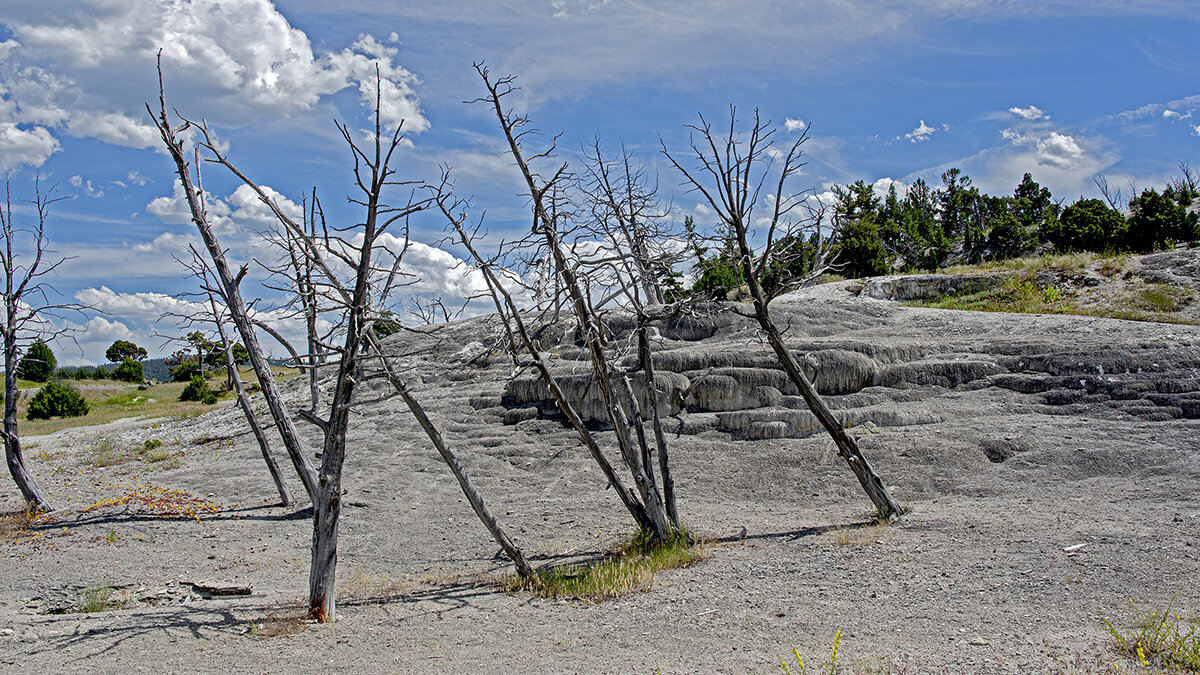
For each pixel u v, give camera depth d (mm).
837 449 15539
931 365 17922
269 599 10156
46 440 30344
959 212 57062
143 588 11180
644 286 11633
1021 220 53875
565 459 17984
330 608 8914
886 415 16359
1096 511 10641
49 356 57344
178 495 18047
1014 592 7637
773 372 18234
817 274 11680
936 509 11930
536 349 11297
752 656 6527
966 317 22625
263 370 15398
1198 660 5301
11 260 16062
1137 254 31203
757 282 11734
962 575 8391
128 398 49094
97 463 23422
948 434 15031
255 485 18594
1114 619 6594
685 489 15398
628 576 9703
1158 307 22250
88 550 13562
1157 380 15586
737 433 17312
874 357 18625
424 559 12844
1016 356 17828
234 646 7738
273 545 13930
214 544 14016
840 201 11617
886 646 6461
